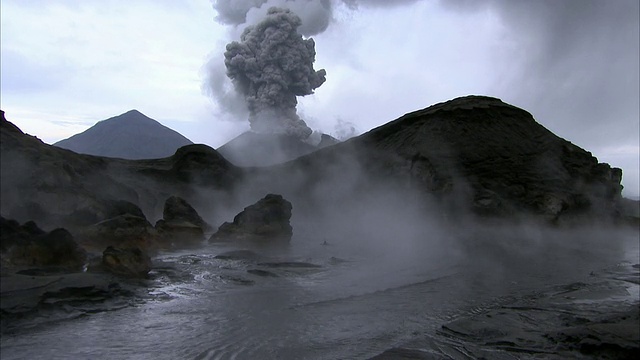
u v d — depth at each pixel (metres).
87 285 12.93
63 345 9.46
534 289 17.64
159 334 10.47
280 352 9.58
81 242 20.91
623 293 17.22
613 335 10.16
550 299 15.84
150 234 23.73
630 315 12.74
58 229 16.20
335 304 14.06
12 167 23.14
